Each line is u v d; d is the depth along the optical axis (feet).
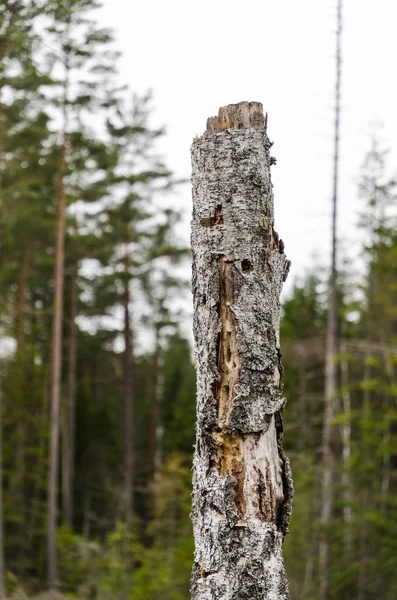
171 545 60.03
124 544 53.98
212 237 9.65
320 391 71.46
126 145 63.10
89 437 91.30
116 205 62.59
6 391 66.18
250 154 9.75
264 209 9.75
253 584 8.95
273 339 9.54
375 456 51.80
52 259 66.49
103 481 89.86
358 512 50.47
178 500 62.69
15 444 69.72
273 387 9.43
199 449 9.49
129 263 67.26
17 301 70.18
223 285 9.57
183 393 94.73
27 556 69.15
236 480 9.19
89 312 74.90
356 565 48.06
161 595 49.49
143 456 94.58
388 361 47.55
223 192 9.71
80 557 54.39
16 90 47.32
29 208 55.01
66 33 51.19
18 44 43.96
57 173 55.26
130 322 69.21
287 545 45.73
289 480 9.37
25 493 72.74
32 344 78.69
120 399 100.63
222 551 9.05
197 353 9.66
